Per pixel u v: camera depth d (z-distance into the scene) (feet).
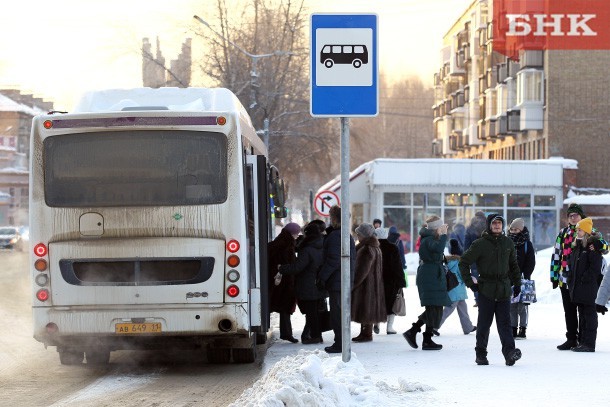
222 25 180.75
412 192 177.68
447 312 64.39
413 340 55.31
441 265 55.26
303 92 186.60
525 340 60.08
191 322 46.98
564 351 53.72
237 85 176.35
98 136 47.67
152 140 47.60
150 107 49.98
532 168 179.42
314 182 256.52
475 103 291.79
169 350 60.13
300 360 40.09
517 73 230.48
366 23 37.29
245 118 55.21
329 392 34.06
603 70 219.20
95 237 47.26
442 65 352.90
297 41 183.83
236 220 47.32
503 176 178.40
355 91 37.27
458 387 39.19
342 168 37.76
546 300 94.94
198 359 55.06
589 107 219.82
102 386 44.06
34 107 426.92
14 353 56.95
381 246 63.16
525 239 60.75
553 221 180.24
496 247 46.98
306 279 60.49
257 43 181.37
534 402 35.29
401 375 43.19
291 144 188.03
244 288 47.29
